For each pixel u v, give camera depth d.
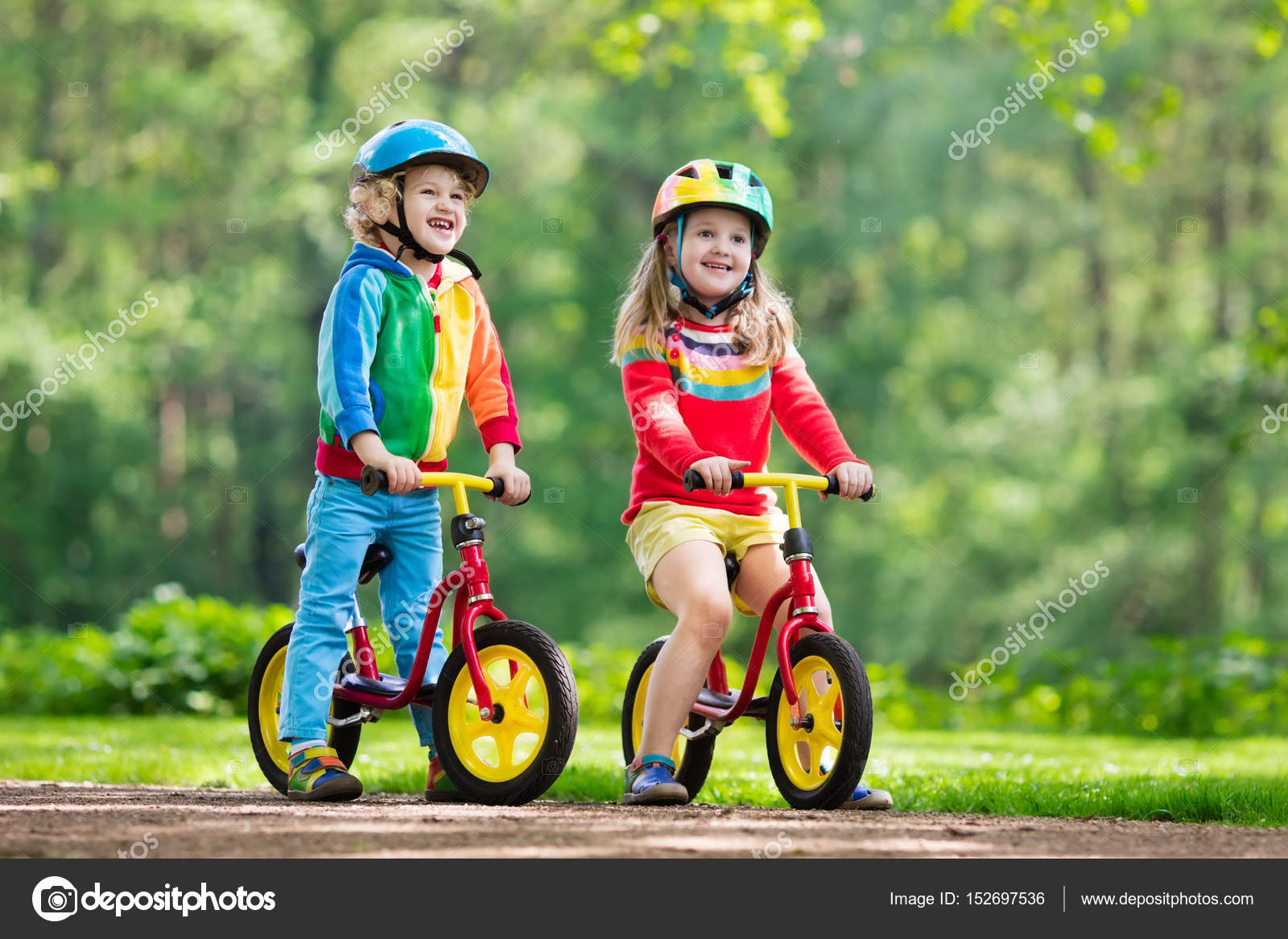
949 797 11.90
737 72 30.09
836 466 11.28
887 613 50.88
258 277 52.47
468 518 11.00
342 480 11.26
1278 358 27.53
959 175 50.62
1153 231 53.56
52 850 7.57
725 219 11.56
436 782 11.36
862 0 49.69
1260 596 52.50
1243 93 49.56
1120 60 48.69
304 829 8.40
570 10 52.03
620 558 50.91
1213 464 48.97
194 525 53.53
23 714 28.53
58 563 52.19
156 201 51.16
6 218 50.72
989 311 52.47
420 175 11.47
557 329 52.16
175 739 20.56
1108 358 56.06
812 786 10.52
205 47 54.75
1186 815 10.98
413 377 11.34
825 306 54.00
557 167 52.03
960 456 51.41
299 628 11.16
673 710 10.77
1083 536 50.72
